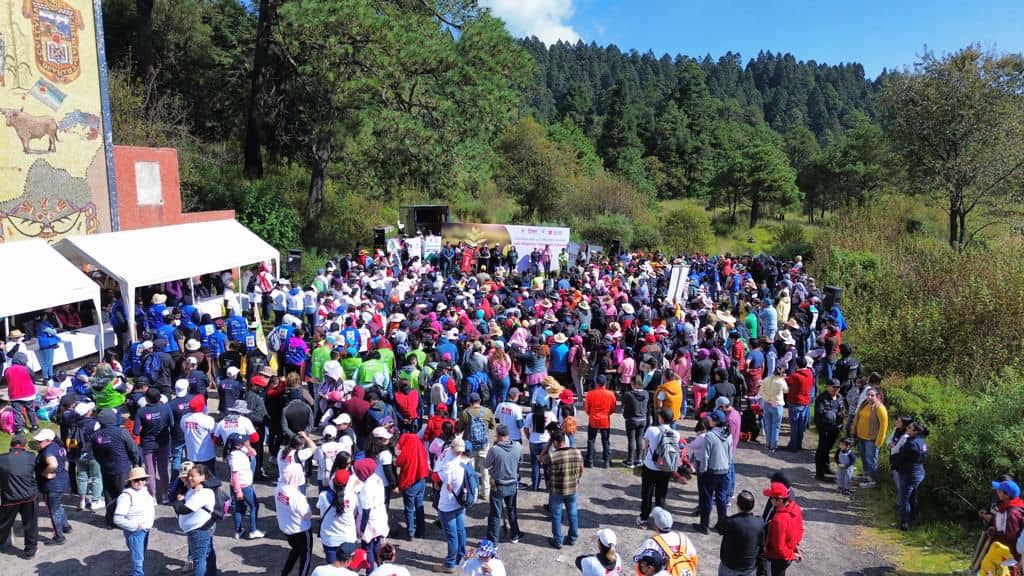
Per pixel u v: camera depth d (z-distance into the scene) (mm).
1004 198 29547
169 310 15617
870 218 33875
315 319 17078
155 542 8656
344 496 7211
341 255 28688
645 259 25391
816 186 57000
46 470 8320
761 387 12102
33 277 13703
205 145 33625
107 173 17750
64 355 14758
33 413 11805
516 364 13523
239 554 8398
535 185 42938
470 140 29719
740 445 12367
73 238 15562
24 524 8172
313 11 23625
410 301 16422
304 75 27828
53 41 16141
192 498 7281
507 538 8875
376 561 7527
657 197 69750
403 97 27484
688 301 19266
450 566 8016
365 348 13312
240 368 13062
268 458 10531
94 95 17297
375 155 28875
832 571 8359
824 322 16422
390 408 9688
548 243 27391
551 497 8602
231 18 39531
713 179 55094
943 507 9883
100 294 15023
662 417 9406
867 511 9969
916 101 30438
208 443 9062
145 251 16625
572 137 66688
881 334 16016
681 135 80688
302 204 31344
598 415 10945
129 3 35719
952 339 14859
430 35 27828
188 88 37594
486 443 9992
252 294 18422
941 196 31516
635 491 10367
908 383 13547
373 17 24422
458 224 26984
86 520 9203
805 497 10352
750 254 34375
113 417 8781
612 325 13977
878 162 52594
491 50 27922
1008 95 29219
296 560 7629
